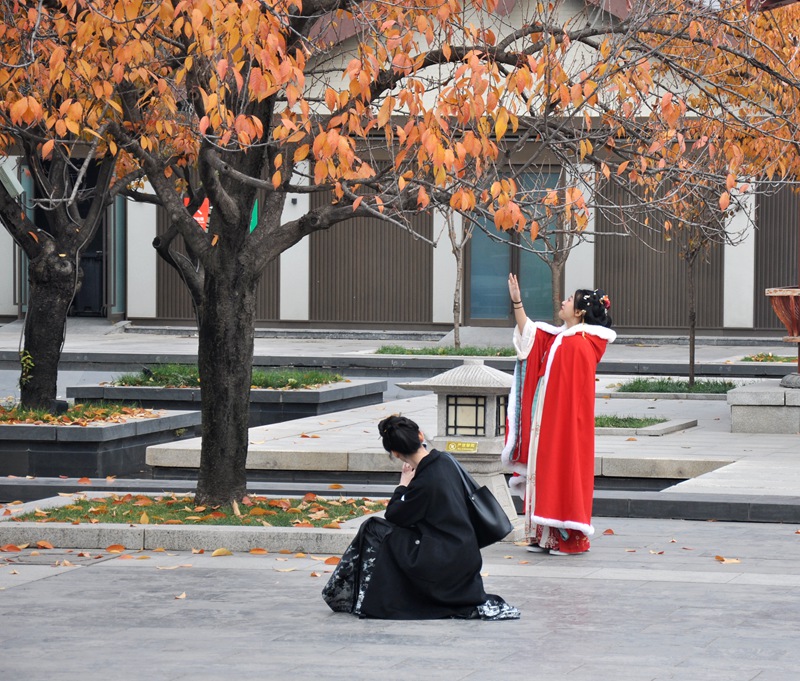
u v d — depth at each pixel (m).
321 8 12.85
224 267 12.78
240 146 11.67
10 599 9.86
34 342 19.39
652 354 34.97
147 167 13.21
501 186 10.85
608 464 16.47
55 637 8.66
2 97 16.14
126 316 43.62
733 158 12.86
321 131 10.66
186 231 12.97
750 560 11.42
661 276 40.03
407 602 9.18
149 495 13.95
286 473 17.17
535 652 8.16
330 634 8.71
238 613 9.38
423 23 11.45
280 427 20.09
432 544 9.12
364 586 9.26
